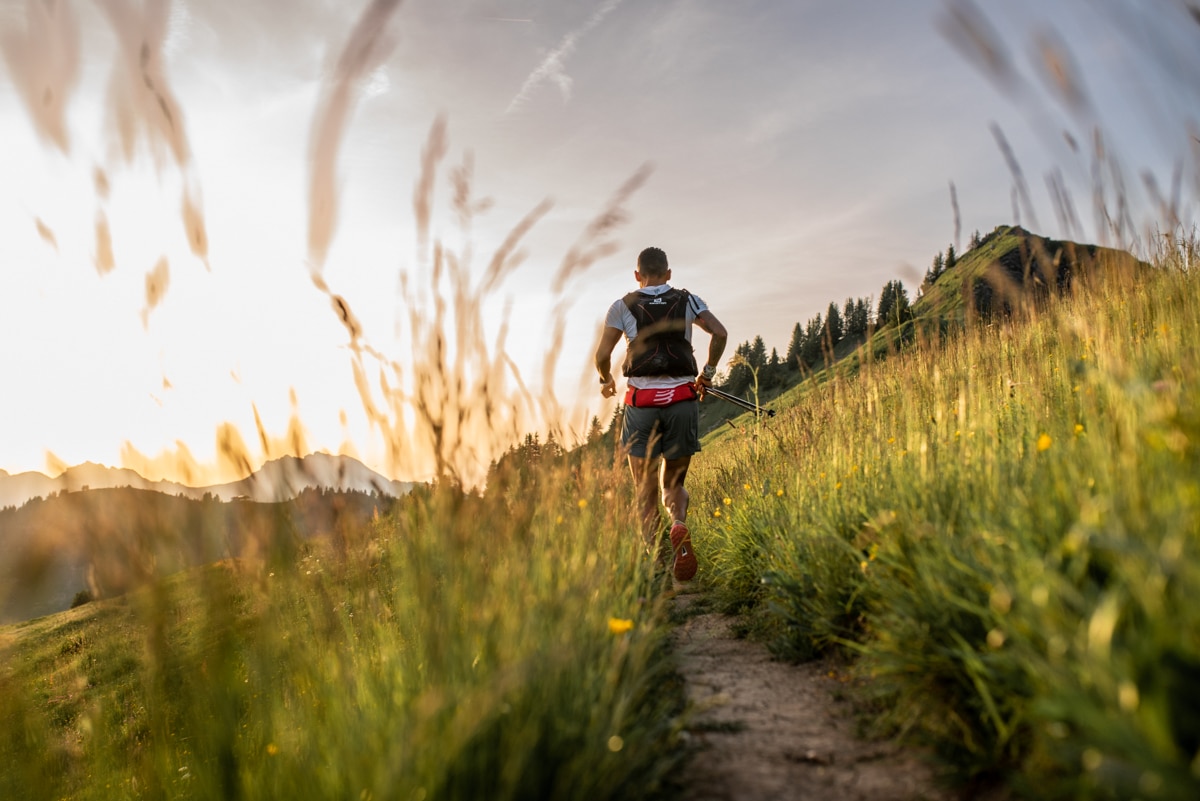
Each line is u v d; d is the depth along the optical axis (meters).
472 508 1.97
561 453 2.53
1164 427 1.63
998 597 1.53
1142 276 3.71
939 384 3.68
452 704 1.58
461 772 1.48
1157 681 1.14
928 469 2.79
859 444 3.88
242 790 1.62
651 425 4.34
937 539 2.12
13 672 1.55
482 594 1.87
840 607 2.69
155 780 1.56
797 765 1.87
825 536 2.93
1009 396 3.62
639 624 2.60
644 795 1.68
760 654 2.89
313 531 1.87
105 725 1.56
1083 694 1.27
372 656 2.15
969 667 1.73
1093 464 1.87
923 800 1.64
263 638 1.74
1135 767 1.10
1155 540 1.38
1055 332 3.58
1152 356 2.92
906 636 2.03
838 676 2.51
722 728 2.13
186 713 1.59
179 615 1.59
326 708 1.95
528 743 1.53
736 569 3.82
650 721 2.03
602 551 2.80
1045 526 1.82
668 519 4.40
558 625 1.98
